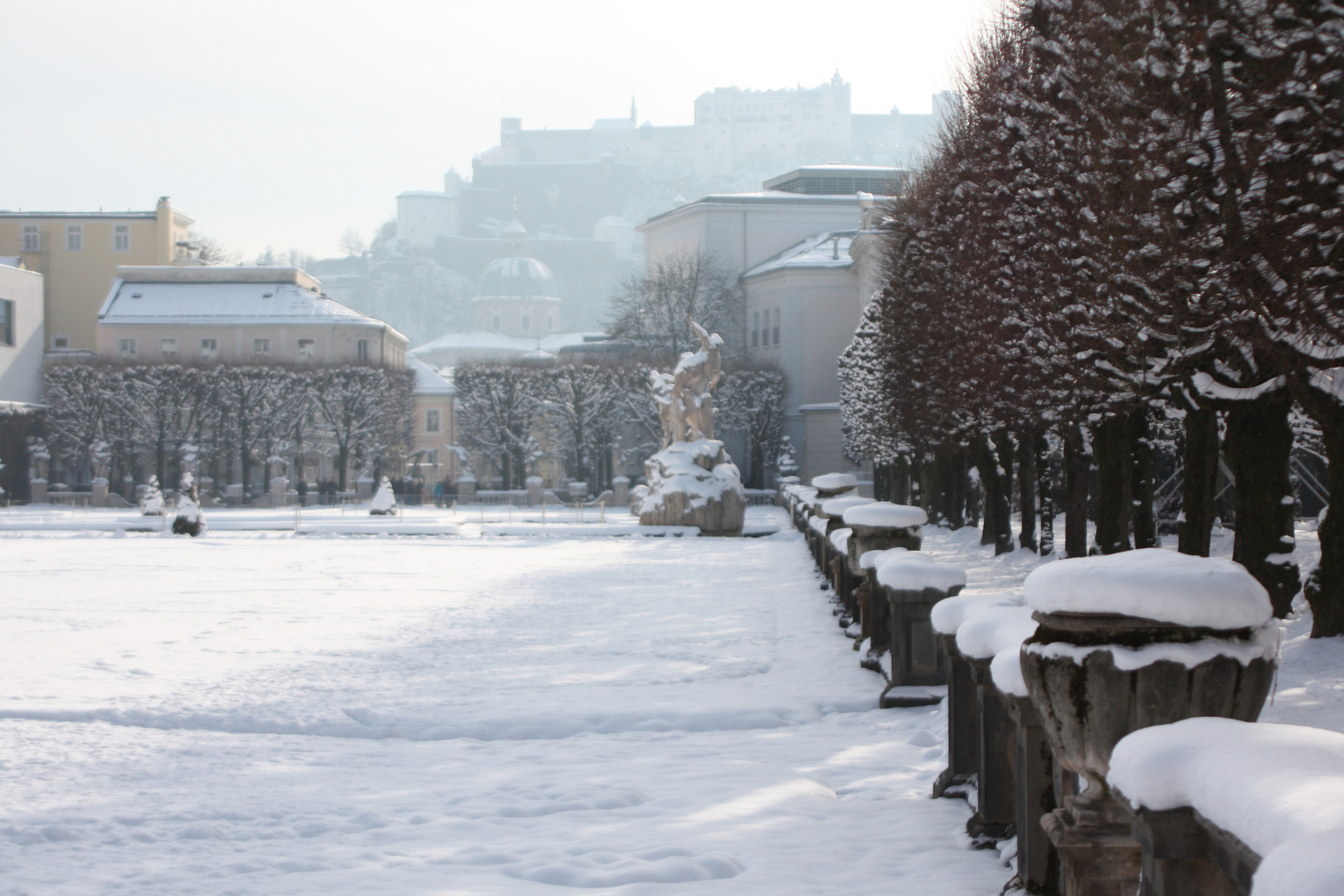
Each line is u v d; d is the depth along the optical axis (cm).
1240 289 1096
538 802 691
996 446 2862
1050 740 387
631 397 7431
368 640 1530
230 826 645
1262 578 1380
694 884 517
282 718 1022
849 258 8475
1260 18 1030
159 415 7000
